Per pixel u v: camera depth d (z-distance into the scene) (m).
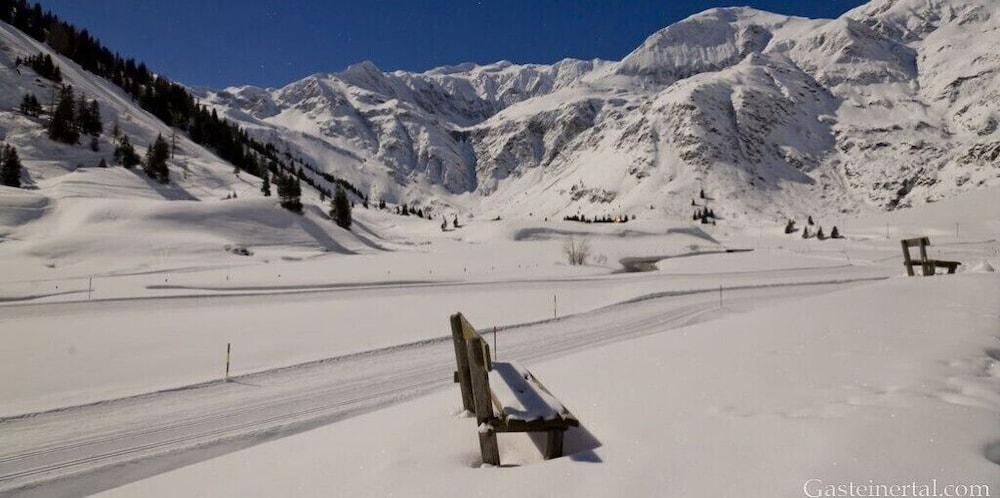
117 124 136.50
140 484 5.94
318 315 25.81
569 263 60.44
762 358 7.20
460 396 7.96
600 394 6.41
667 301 29.78
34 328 22.38
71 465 9.52
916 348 6.94
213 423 11.54
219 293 34.81
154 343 19.50
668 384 6.32
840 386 5.38
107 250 53.81
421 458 4.88
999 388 5.07
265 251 63.97
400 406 8.08
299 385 14.30
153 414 12.08
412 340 19.81
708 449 3.97
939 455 3.43
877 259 63.94
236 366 16.25
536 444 5.17
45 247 52.06
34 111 129.50
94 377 15.02
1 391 13.67
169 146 143.50
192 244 58.88
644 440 4.40
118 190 96.19
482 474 4.25
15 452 10.02
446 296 32.97
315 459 5.52
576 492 3.65
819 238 116.75
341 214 87.44
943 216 142.12
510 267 55.03
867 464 3.40
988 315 9.34
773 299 30.33
